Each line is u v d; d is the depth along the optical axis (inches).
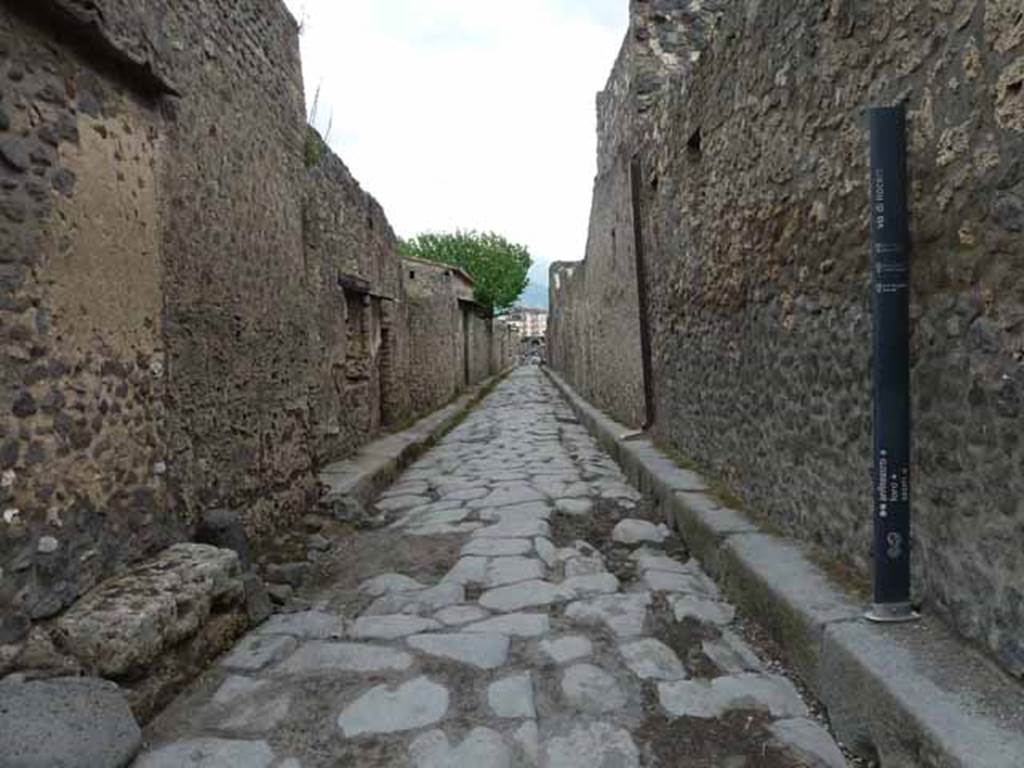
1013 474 75.9
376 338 354.6
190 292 132.3
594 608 133.0
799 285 134.6
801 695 99.7
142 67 110.3
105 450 103.2
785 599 108.3
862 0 104.9
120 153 110.0
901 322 93.5
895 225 93.0
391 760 85.3
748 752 86.4
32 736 72.9
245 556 133.3
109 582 101.2
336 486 216.1
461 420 498.3
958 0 81.9
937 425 89.5
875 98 102.7
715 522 152.9
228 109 150.6
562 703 98.5
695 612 129.4
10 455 84.4
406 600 139.3
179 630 99.4
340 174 285.0
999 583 78.7
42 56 92.4
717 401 195.2
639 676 105.9
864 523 112.9
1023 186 72.3
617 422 367.2
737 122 165.3
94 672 86.4
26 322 87.8
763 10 146.1
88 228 101.0
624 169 335.3
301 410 192.5
